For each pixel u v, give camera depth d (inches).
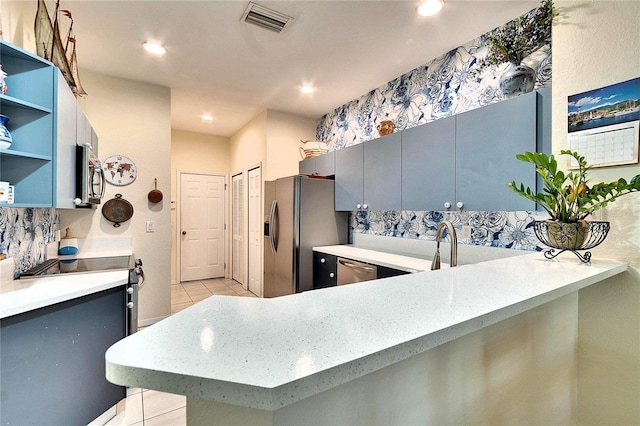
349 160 126.0
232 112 163.3
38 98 62.1
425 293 32.0
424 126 93.5
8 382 53.1
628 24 50.1
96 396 68.2
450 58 100.9
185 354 18.1
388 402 27.8
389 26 87.0
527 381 43.9
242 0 76.8
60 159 65.6
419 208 94.7
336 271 118.6
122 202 121.0
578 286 38.2
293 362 17.4
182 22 85.6
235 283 201.6
